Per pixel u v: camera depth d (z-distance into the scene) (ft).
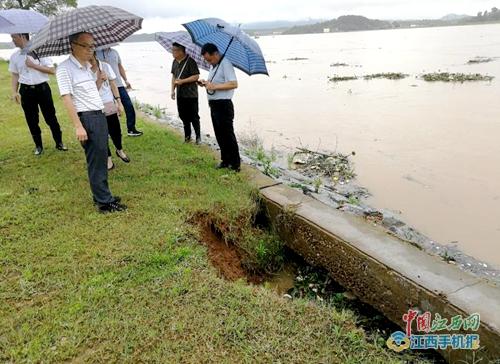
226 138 19.52
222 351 9.32
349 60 102.53
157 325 10.01
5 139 25.86
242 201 16.58
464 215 18.24
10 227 14.60
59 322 10.04
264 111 43.14
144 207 15.94
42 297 11.04
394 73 67.51
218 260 13.98
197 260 12.72
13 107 36.73
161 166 20.38
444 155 26.11
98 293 11.01
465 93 48.01
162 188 17.72
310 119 38.34
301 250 15.19
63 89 13.78
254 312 10.48
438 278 10.99
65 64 13.96
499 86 51.65
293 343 9.55
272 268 15.07
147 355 9.20
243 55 18.43
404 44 166.50
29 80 20.70
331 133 32.89
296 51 152.15
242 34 17.40
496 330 9.05
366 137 31.22
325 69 82.84
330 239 13.62
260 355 9.22
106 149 15.10
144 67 121.49
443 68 73.26
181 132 28.73
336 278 13.83
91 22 13.69
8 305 10.77
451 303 9.98
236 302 10.80
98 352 9.27
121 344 9.47
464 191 20.63
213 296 11.06
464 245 15.84
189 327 9.96
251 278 14.42
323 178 23.16
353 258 12.80
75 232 14.19
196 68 23.39
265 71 18.44
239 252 14.98
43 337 9.62
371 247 12.65
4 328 9.98
